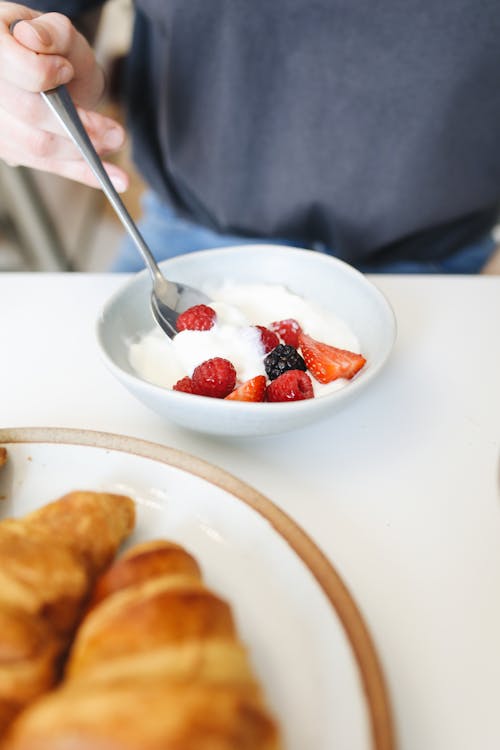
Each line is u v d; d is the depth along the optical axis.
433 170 1.16
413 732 0.49
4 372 0.85
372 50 1.05
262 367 0.78
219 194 1.24
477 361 0.87
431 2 1.01
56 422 0.77
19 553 0.51
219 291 0.91
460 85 1.08
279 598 0.55
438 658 0.53
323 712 0.47
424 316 0.96
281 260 0.91
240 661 0.45
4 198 2.10
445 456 0.72
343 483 0.69
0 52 0.77
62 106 0.81
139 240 0.86
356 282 0.85
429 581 0.59
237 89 1.12
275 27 1.05
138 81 1.29
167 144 1.23
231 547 0.59
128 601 0.47
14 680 0.44
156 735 0.37
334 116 1.12
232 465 0.71
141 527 0.61
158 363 0.79
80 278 1.06
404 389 0.82
